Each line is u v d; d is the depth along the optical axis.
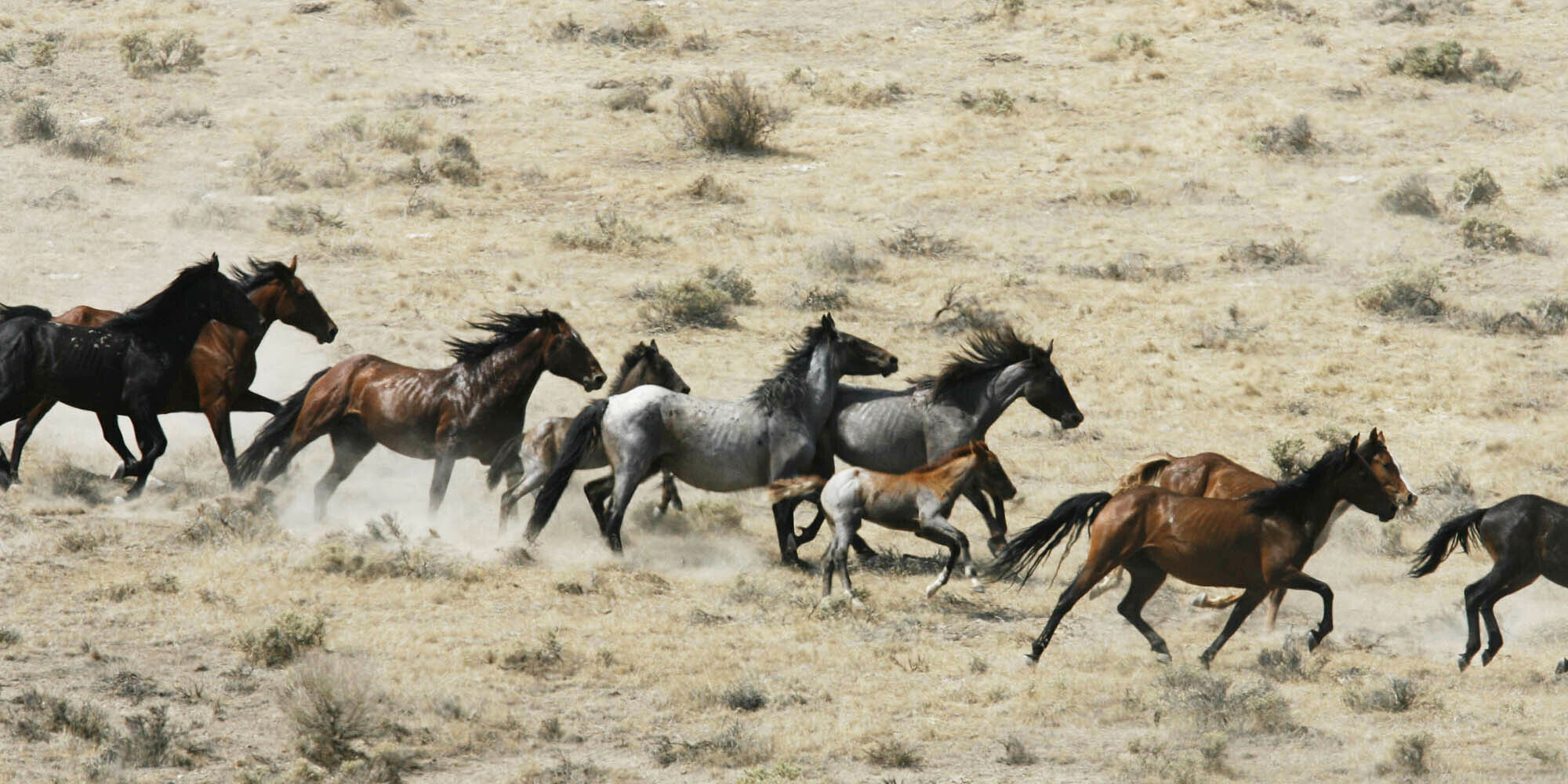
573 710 10.55
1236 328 29.08
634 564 14.91
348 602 12.64
